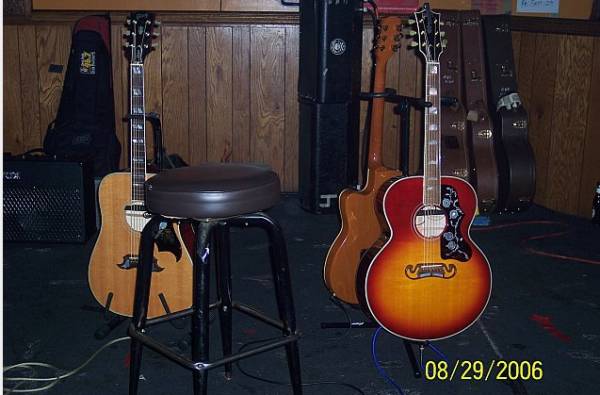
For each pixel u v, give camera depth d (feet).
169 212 5.19
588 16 13.53
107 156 11.50
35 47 12.60
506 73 12.03
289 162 13.41
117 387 6.52
